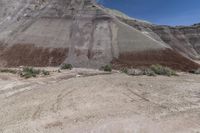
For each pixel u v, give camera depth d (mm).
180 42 126562
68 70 38938
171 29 132375
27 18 86688
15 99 17281
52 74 31062
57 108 14328
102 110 13422
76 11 88625
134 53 72188
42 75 29656
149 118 11703
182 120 11352
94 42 77000
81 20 85500
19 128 11414
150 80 23375
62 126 11219
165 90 18578
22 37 78312
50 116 12906
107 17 86500
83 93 17719
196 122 11078
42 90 19625
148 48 74125
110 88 19156
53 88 20125
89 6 90938
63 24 83688
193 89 19109
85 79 23969
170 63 67750
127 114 12484
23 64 68688
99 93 17547
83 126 10953
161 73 31734
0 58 71688
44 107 14703
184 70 62344
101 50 73250
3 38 79625
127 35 79062
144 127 10453
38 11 88875
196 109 13312
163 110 13133
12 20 87438
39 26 82062
